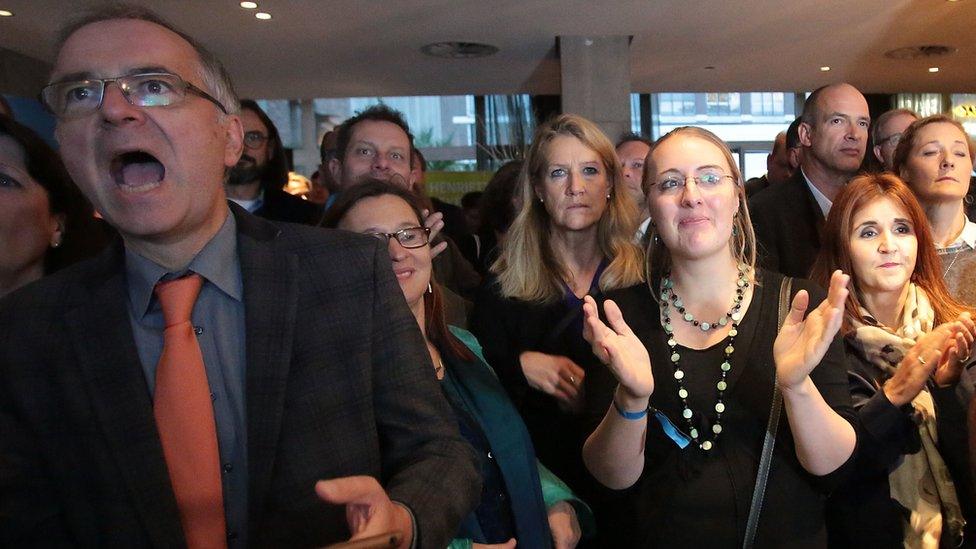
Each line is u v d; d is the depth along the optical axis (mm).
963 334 1567
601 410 1556
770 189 2697
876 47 6426
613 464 1375
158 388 935
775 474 1351
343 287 1009
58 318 948
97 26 947
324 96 8117
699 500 1355
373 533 772
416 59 6539
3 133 1487
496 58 6559
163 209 923
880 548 1572
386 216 1574
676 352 1444
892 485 1678
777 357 1282
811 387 1285
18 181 1481
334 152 2955
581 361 1944
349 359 990
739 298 1450
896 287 1813
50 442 926
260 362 940
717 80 7680
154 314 987
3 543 923
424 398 1021
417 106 9250
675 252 1464
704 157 1436
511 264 2115
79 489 921
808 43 6270
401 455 998
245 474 952
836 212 1909
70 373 923
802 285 1460
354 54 6297
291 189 5551
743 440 1364
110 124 899
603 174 2086
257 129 3156
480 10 5215
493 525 1444
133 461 902
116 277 981
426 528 858
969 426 1494
